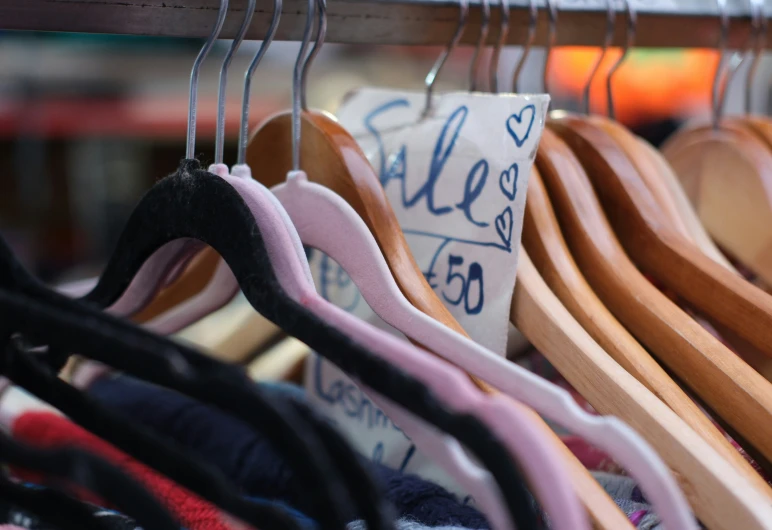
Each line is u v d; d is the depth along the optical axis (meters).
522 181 0.57
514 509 0.34
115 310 0.58
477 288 0.60
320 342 0.40
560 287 0.58
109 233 2.01
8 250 0.42
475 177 0.61
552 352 0.54
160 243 0.52
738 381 0.51
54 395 0.39
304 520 0.57
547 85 0.70
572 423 0.40
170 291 0.76
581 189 0.64
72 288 0.77
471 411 0.37
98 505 0.53
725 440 0.48
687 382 0.54
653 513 0.55
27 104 1.74
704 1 0.75
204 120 1.76
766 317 0.55
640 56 1.77
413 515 0.59
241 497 0.35
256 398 0.33
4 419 0.69
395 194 0.67
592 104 1.78
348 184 0.56
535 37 0.73
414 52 1.92
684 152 0.83
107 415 0.37
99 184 1.97
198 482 0.35
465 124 0.63
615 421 0.39
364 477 0.36
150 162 1.99
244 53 1.82
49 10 0.54
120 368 0.34
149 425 0.75
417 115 0.67
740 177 0.77
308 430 0.35
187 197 0.50
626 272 0.60
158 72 1.82
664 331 0.55
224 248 0.47
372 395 0.46
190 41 1.82
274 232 0.47
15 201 1.99
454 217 0.63
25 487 0.43
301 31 0.63
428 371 0.39
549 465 0.35
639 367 0.52
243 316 0.88
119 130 1.75
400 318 0.50
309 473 0.32
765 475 0.58
